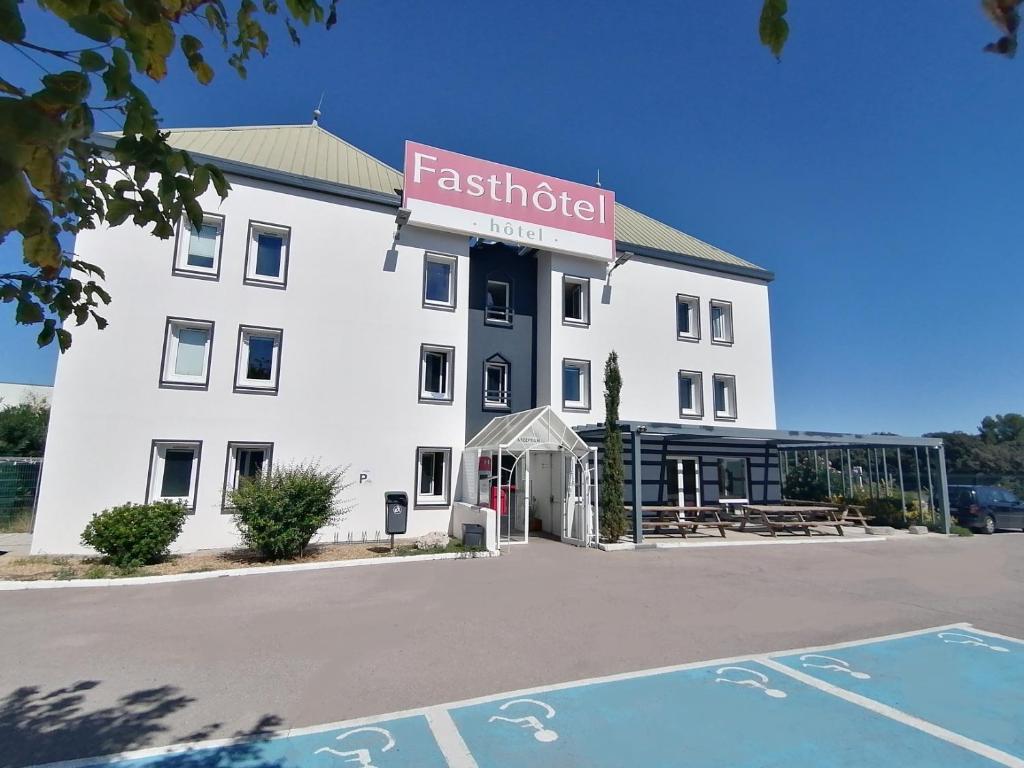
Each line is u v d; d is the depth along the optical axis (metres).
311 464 13.75
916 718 4.45
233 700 4.74
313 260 14.48
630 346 18.48
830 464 22.97
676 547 13.66
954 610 7.99
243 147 15.59
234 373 13.36
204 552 12.23
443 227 15.68
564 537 14.67
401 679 5.21
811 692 4.95
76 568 10.22
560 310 17.58
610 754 3.87
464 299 16.05
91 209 1.88
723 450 19.45
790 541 15.10
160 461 12.70
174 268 13.14
